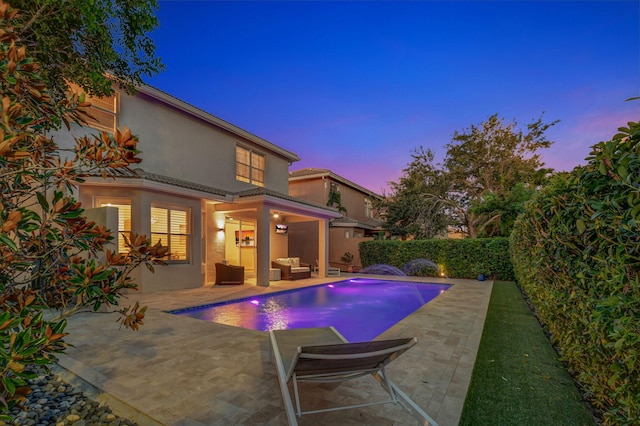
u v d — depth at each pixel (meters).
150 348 4.63
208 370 3.83
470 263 15.02
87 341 4.96
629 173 1.87
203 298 9.18
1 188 2.30
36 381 3.52
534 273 5.01
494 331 5.80
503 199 17.02
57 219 2.44
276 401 3.10
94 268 2.55
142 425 2.71
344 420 2.79
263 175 16.50
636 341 1.81
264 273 12.03
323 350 2.37
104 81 4.84
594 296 2.55
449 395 3.23
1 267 2.32
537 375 3.73
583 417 2.80
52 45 3.85
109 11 4.28
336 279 14.78
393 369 3.92
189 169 12.55
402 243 17.22
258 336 5.25
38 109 2.43
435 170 22.44
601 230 2.32
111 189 9.70
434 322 6.38
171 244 11.08
